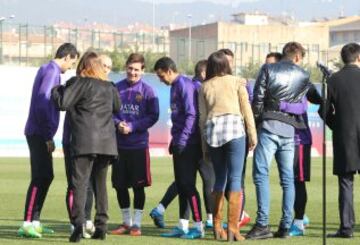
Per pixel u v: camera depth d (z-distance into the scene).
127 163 13.86
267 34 123.00
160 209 14.71
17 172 30.20
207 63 12.88
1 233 13.53
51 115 13.04
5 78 39.88
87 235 13.08
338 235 13.21
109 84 12.52
